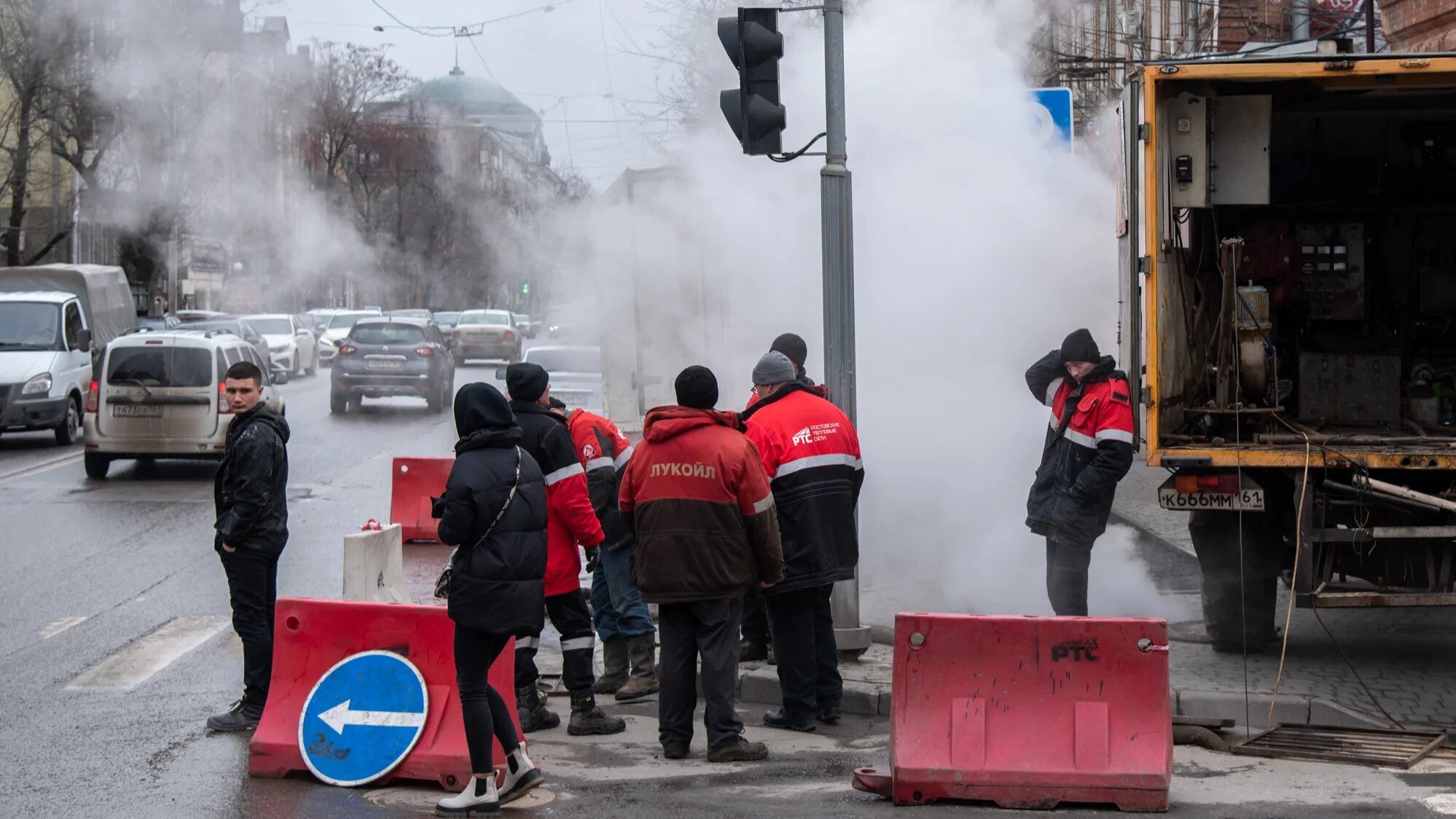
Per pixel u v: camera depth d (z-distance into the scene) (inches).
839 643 330.0
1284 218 392.2
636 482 265.4
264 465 284.2
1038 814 226.4
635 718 303.9
